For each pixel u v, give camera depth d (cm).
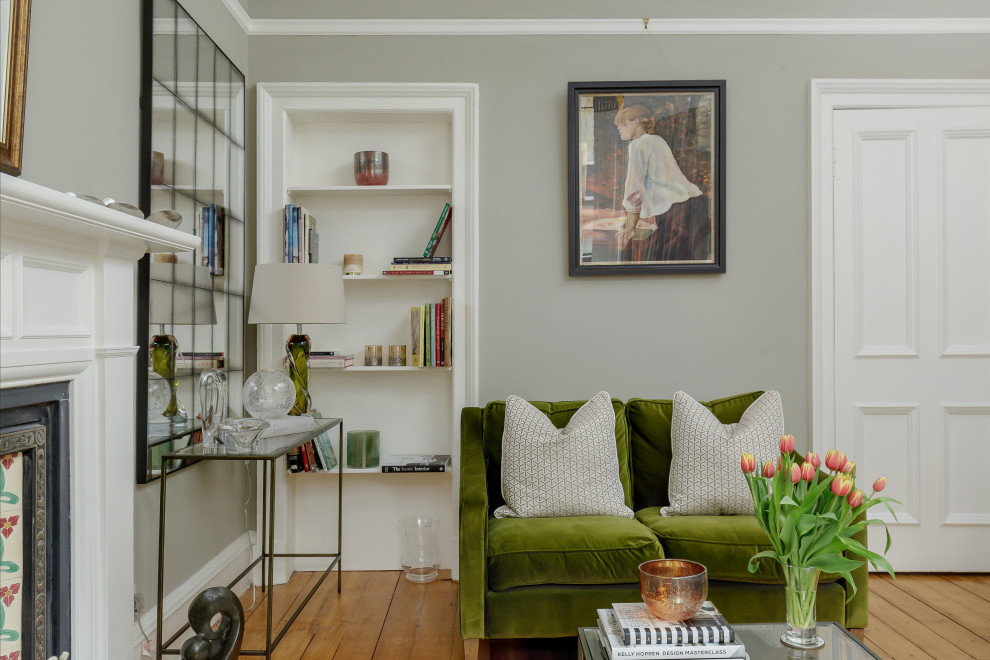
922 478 327
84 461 165
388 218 341
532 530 235
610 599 226
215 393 240
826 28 327
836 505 167
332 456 324
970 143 327
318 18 327
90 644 167
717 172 325
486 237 329
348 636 260
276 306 273
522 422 267
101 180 200
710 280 330
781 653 166
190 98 256
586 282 330
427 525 321
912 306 328
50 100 177
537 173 330
